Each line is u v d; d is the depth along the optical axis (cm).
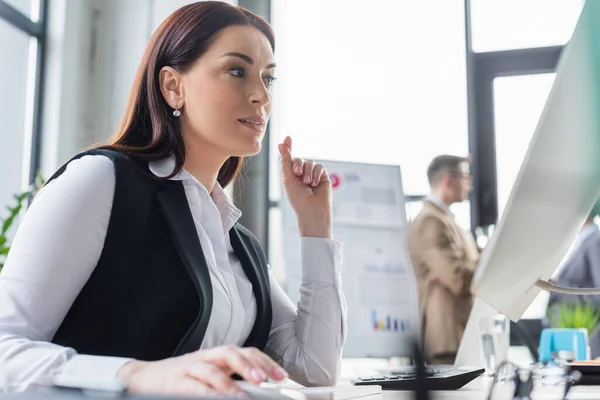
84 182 103
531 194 82
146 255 106
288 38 427
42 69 403
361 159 411
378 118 414
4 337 88
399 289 209
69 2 406
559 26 420
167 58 120
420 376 64
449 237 297
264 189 422
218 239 120
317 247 134
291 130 421
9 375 82
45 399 49
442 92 416
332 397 75
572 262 311
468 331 157
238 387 67
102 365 77
